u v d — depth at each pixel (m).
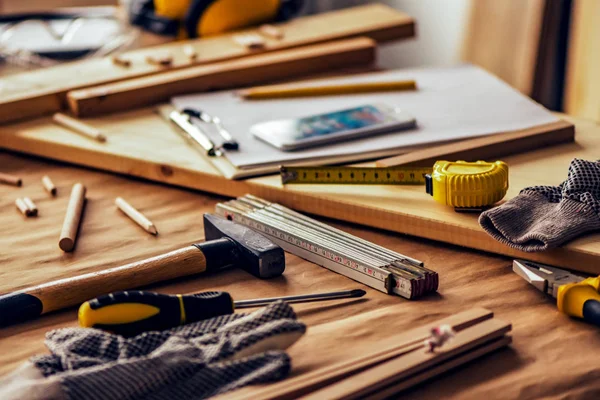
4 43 2.11
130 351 0.80
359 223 1.17
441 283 0.99
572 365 0.82
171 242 1.14
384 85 1.60
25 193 1.35
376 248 1.04
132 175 1.40
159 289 1.00
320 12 3.14
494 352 0.84
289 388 0.74
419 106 1.51
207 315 0.88
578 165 1.09
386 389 0.77
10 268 1.08
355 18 2.09
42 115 1.62
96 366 0.75
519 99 1.51
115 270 0.98
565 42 2.46
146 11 2.19
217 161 1.32
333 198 1.18
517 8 2.52
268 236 1.12
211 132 1.42
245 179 1.26
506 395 0.78
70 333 0.82
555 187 1.10
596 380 0.80
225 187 1.28
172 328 0.84
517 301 0.94
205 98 1.62
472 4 2.69
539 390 0.79
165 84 1.65
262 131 1.38
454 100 1.53
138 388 0.74
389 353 0.80
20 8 2.85
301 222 1.13
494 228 1.04
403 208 1.13
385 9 2.16
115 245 1.14
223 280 1.02
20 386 0.73
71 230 1.15
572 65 2.41
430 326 0.86
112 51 2.06
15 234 1.19
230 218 1.18
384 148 1.32
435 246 1.10
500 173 1.10
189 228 1.19
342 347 0.85
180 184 1.34
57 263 1.09
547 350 0.85
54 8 2.88
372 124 1.39
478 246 1.07
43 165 1.48
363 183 1.21
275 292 0.99
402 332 0.88
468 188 1.08
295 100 1.59
